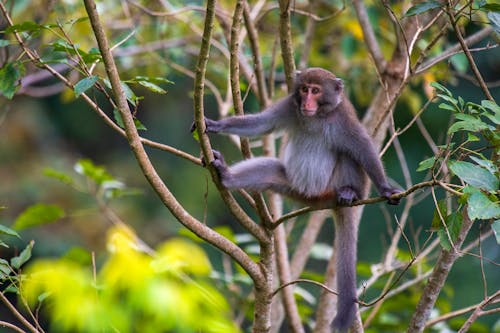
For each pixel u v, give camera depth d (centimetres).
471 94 2409
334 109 1087
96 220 2477
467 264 2277
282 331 2298
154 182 849
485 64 2388
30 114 2752
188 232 1161
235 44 911
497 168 790
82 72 893
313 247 1338
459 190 807
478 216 698
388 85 1231
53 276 484
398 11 1544
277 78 1723
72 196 2516
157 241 2634
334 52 1761
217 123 1015
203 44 821
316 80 1079
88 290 495
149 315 488
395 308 1227
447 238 793
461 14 904
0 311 2548
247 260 915
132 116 884
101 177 1220
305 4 1652
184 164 2825
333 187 1096
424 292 949
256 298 944
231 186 944
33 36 935
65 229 2453
